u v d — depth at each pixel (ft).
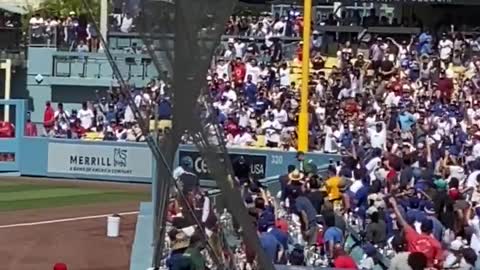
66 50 135.95
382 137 95.66
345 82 120.57
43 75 136.15
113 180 111.04
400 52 131.75
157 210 25.48
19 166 113.91
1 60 136.67
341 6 149.48
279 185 72.90
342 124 101.19
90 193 100.58
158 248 24.49
